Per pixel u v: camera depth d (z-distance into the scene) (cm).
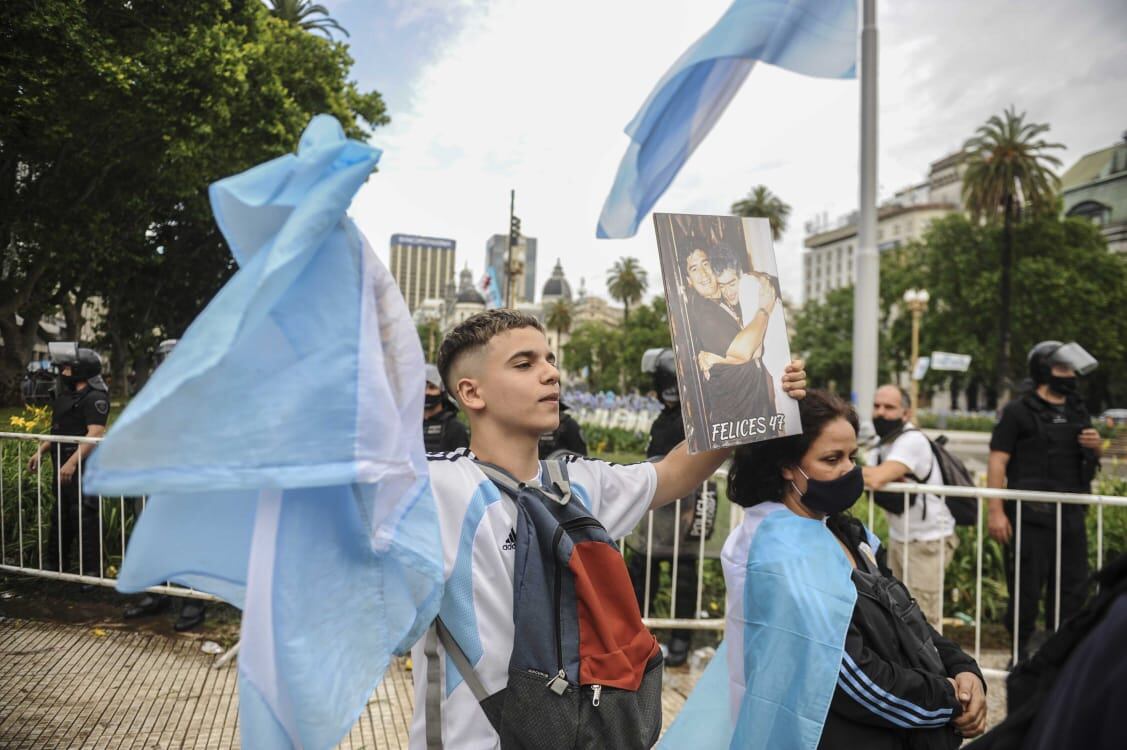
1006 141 3112
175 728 272
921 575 358
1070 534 376
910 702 145
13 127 485
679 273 149
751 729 154
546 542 121
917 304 2266
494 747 116
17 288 543
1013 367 3650
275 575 97
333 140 102
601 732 110
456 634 120
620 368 6322
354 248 106
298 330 96
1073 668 83
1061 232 3538
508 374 135
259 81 1324
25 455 468
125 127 580
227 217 93
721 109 450
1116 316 3462
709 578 475
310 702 95
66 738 261
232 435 86
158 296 820
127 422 79
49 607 405
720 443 149
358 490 104
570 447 451
